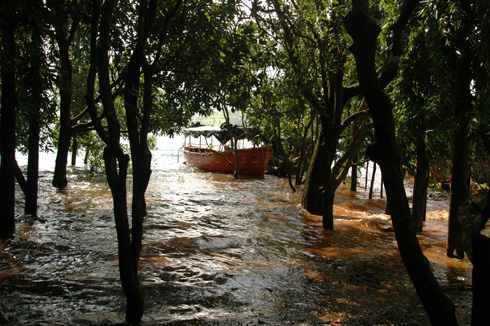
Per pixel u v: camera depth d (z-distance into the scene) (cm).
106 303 518
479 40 694
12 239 815
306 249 856
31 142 1039
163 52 754
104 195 1405
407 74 863
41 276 612
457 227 784
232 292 580
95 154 1855
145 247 808
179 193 1656
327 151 1063
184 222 1081
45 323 451
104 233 900
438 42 734
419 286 305
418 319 499
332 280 652
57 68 832
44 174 1928
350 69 1197
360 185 2261
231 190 1847
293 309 526
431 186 1249
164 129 687
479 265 275
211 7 673
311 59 878
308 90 848
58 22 613
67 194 1391
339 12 830
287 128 1575
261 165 2455
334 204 1532
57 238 840
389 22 802
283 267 713
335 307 536
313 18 842
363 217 1272
